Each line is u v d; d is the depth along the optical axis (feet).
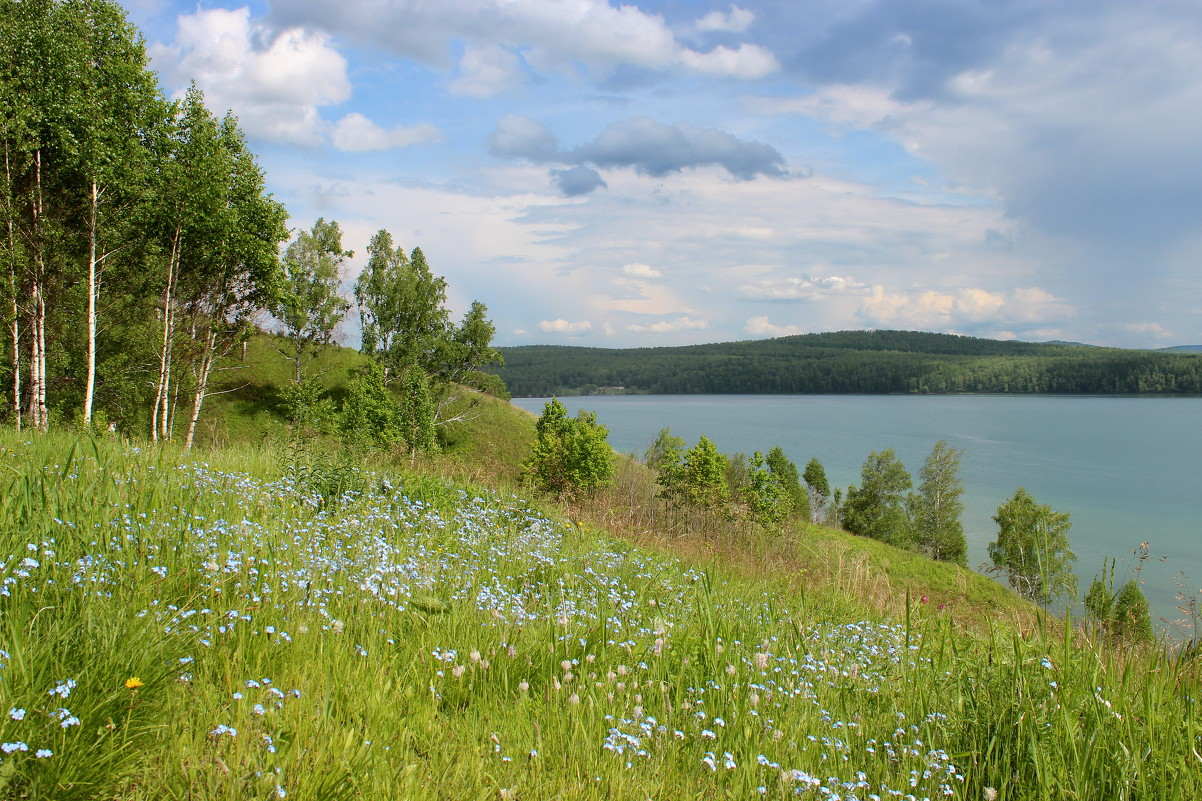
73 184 81.82
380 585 15.47
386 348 186.39
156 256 95.35
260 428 161.27
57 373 103.76
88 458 19.21
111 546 13.08
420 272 192.85
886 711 14.17
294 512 21.90
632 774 10.28
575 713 11.53
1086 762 11.23
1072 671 13.25
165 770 8.23
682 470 79.10
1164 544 207.62
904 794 10.66
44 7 79.10
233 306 113.70
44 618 10.17
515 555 23.27
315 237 178.91
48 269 83.71
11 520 12.93
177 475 20.98
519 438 190.19
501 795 8.88
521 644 14.10
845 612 25.32
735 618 19.53
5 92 73.97
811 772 11.25
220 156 95.81
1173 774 10.95
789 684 14.53
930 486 227.61
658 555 33.83
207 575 12.84
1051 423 645.10
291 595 13.80
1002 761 11.88
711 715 12.67
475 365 196.95
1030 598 17.24
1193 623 15.10
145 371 118.83
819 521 235.61
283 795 7.79
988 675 14.14
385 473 33.71
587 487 80.69
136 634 9.84
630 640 15.47
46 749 7.32
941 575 105.70
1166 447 487.61
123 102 83.71
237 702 9.70
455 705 11.84
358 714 10.38
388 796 8.38
